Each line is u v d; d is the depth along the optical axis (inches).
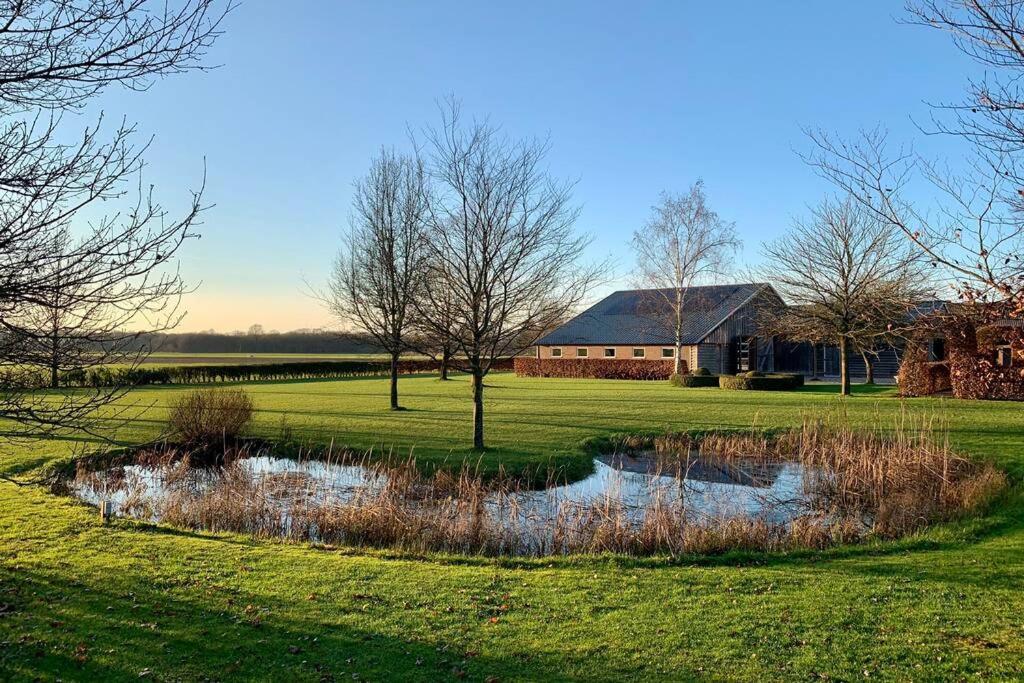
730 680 188.7
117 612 230.2
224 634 214.8
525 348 580.7
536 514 414.3
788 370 1753.2
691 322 1720.0
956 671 192.1
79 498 444.5
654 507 382.9
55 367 171.8
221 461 601.3
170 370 1620.3
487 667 196.2
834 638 214.5
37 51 169.8
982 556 302.0
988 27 199.3
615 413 848.3
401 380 1738.4
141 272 179.3
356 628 221.6
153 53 174.2
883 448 557.3
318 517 386.3
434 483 487.8
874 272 1003.9
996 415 775.7
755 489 504.4
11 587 252.1
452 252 559.8
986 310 204.7
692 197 1512.1
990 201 230.1
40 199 170.6
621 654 204.5
